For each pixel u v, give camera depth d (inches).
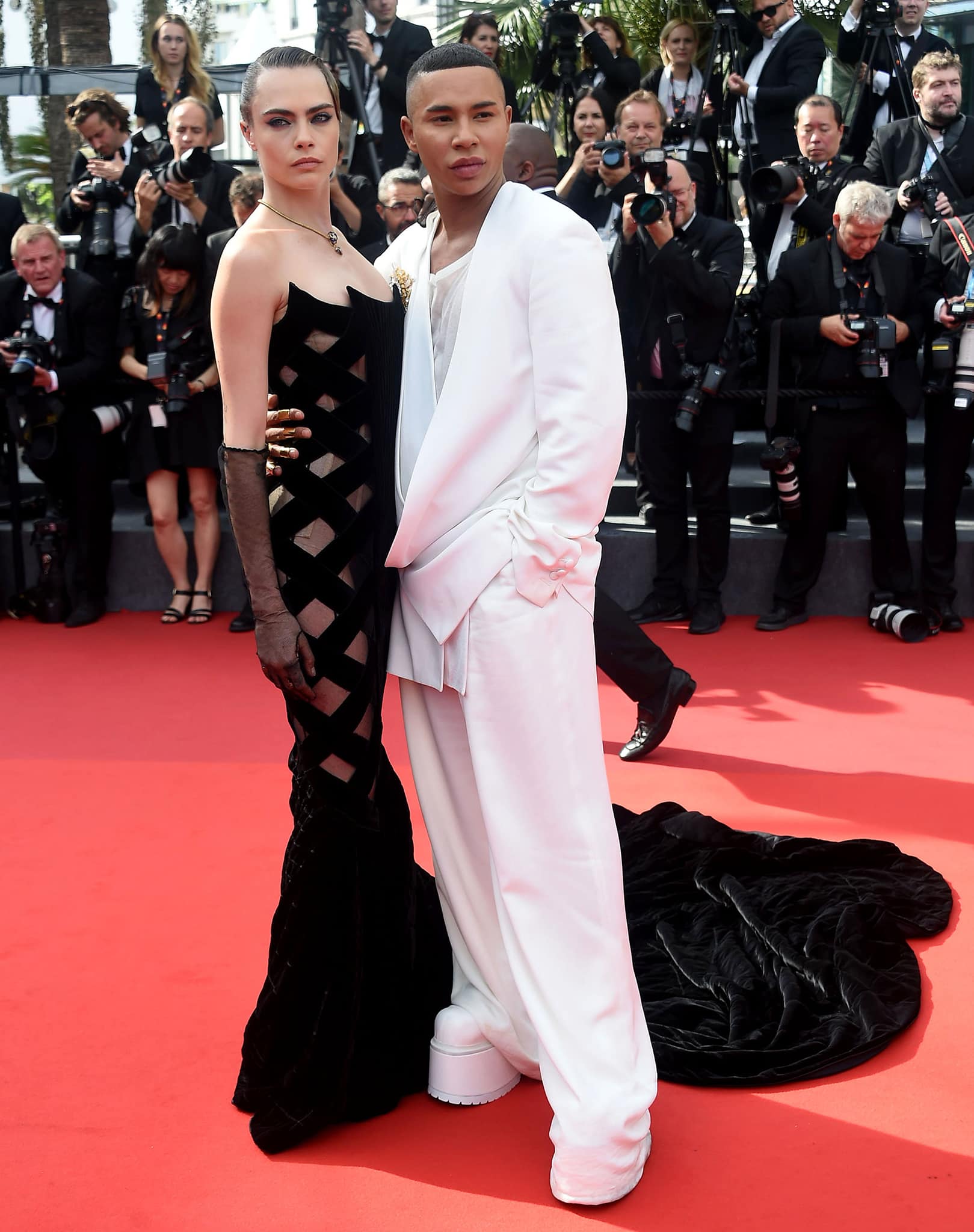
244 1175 84.4
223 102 307.7
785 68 254.1
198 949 114.9
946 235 207.2
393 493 86.3
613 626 155.3
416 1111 91.7
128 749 170.9
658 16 352.2
